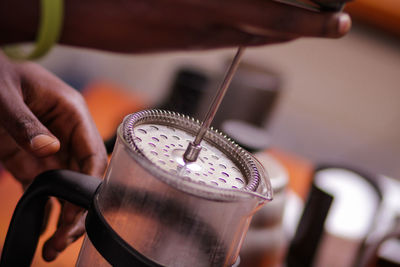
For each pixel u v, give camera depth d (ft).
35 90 2.08
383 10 6.88
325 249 2.80
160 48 1.52
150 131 1.67
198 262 1.57
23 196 1.74
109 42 1.49
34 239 1.79
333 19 1.46
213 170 1.63
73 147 2.14
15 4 1.41
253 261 2.47
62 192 1.69
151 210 1.53
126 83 8.75
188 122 1.74
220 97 1.56
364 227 2.87
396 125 8.16
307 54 8.19
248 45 1.53
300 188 4.28
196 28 1.47
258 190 1.61
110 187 1.60
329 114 8.41
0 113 1.88
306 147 8.60
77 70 7.49
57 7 1.40
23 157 2.27
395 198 3.33
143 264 1.54
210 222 1.54
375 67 7.98
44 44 1.45
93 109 4.76
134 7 1.43
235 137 2.52
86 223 1.65
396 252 2.78
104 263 1.61
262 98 3.76
